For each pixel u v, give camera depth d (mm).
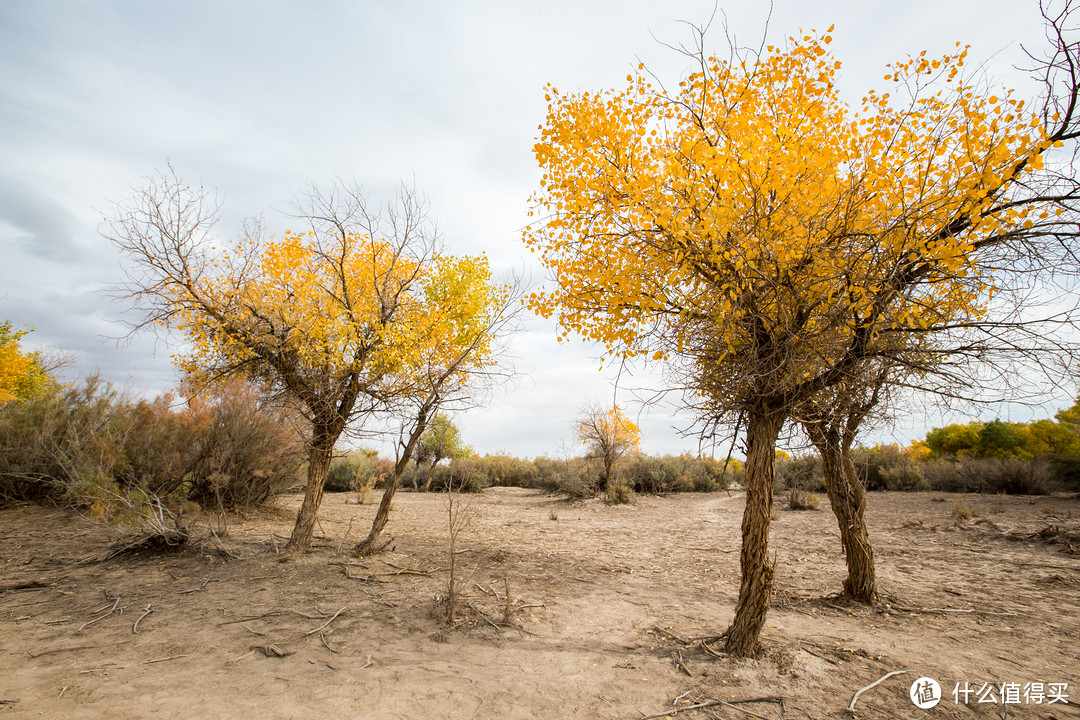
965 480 17000
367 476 21078
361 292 7809
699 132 4238
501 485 26047
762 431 4234
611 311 4586
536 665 3941
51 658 4012
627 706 3275
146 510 7426
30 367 19234
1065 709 3195
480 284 8625
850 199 3416
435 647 4289
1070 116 3318
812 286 3627
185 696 3361
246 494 11094
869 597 5602
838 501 5832
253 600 5512
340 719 3070
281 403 7914
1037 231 3307
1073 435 19641
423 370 8055
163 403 12078
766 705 3277
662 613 5348
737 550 9086
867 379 3871
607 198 4223
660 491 20969
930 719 3078
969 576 6738
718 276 3814
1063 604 5434
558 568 7457
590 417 19391
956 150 3625
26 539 8172
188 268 6863
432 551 8367
